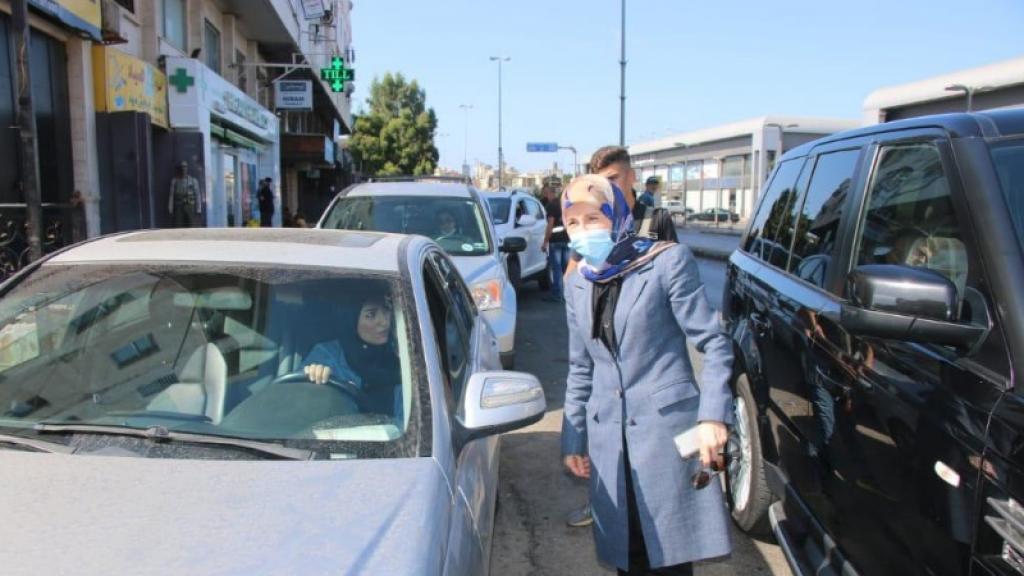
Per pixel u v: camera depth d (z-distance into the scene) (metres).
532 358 8.37
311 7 26.88
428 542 1.85
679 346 2.67
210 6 17.84
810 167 4.03
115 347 2.72
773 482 3.56
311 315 2.71
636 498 2.65
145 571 1.68
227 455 2.24
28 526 1.83
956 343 2.06
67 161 10.59
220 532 1.82
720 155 48.69
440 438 2.31
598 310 2.68
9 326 2.74
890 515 2.35
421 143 59.56
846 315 2.19
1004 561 1.77
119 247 3.07
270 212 21.17
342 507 1.95
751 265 4.45
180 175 13.54
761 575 3.71
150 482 2.04
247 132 19.98
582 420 2.90
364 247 3.11
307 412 2.45
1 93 8.84
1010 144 2.45
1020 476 1.74
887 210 2.91
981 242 2.22
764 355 3.75
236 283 2.83
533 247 12.98
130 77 11.83
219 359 2.66
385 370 2.54
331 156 31.44
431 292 3.05
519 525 4.26
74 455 2.21
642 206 5.52
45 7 8.67
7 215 7.58
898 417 2.31
